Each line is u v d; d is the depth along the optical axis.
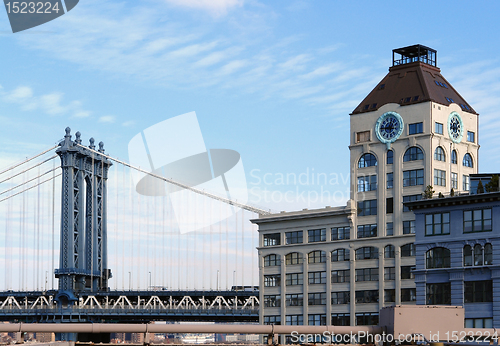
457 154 143.12
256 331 37.34
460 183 142.88
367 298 142.12
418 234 99.56
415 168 139.38
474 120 148.50
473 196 93.31
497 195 91.06
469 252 94.12
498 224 91.44
